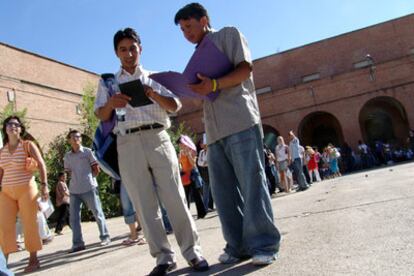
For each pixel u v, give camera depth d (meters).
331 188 11.83
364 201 6.40
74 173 7.62
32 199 5.87
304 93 31.80
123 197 6.85
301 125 32.06
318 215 5.79
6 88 22.95
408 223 3.94
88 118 21.67
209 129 3.75
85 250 7.25
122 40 3.93
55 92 26.31
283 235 4.51
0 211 5.77
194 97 3.65
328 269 2.82
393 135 34.19
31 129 23.97
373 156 29.09
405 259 2.77
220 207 3.78
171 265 3.74
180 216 3.76
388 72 30.20
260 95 32.81
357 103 30.62
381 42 32.94
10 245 5.75
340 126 33.25
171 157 3.87
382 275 2.52
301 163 14.13
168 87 3.63
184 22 3.72
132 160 3.78
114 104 3.62
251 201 3.46
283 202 9.72
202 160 11.40
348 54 33.62
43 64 26.00
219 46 3.59
